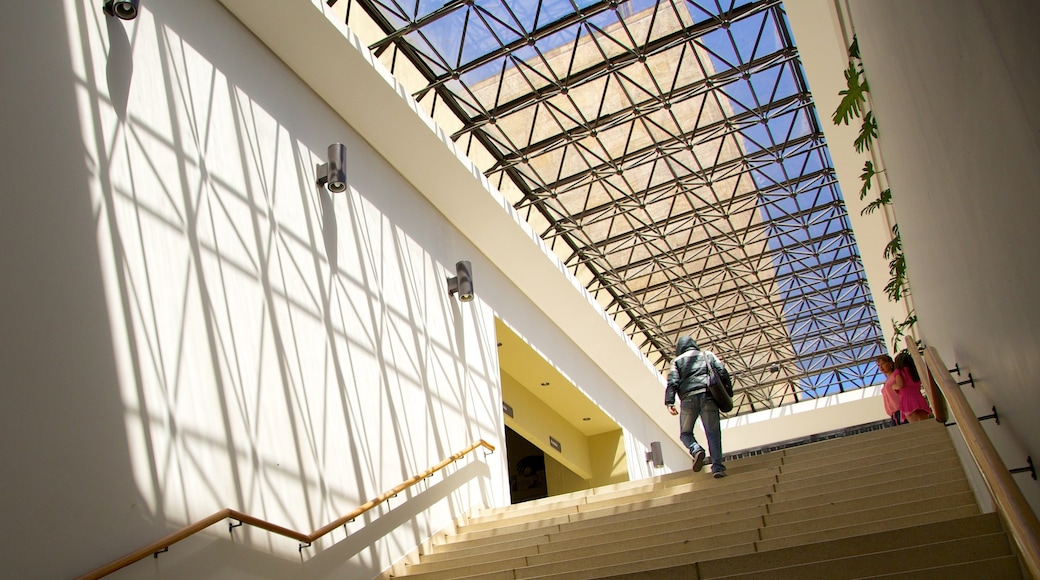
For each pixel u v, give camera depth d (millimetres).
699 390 9258
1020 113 1825
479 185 13570
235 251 7727
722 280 23656
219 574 6223
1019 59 1725
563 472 21516
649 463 23000
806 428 31047
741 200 19609
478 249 14656
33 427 5113
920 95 3355
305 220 9164
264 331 7781
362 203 10719
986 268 2869
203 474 6438
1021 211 2074
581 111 15836
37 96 5930
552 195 17766
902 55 3670
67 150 6066
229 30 8922
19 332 5227
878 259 17172
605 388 20875
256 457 7125
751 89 15961
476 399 12438
